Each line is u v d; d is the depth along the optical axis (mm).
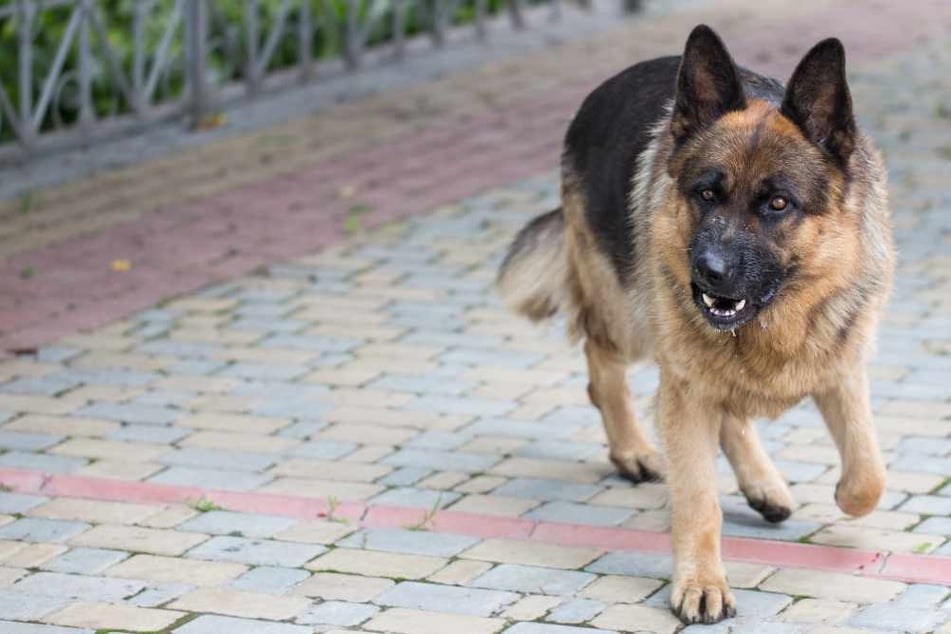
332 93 14016
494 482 6965
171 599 5855
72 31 12211
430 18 16078
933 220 10375
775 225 5555
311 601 5828
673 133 5840
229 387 8094
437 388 8070
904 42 15391
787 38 15523
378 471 7082
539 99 13656
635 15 17062
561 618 5684
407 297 9383
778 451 7246
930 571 6004
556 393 8008
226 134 12789
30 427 7590
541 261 7219
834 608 5727
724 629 5586
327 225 10602
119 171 11820
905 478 6867
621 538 6395
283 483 6953
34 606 5809
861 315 5852
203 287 9531
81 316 9047
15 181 11562
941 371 8070
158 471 7082
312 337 8789
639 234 6160
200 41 12844
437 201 11078
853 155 5734
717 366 5785
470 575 6051
